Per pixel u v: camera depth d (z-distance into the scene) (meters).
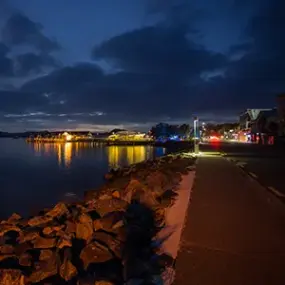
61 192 29.02
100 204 11.41
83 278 6.36
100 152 105.31
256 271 5.66
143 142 175.12
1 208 22.31
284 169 22.56
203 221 8.77
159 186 14.56
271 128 77.44
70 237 8.63
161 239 7.98
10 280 6.86
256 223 8.55
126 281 5.94
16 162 64.31
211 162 28.12
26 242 9.04
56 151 109.50
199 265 5.92
